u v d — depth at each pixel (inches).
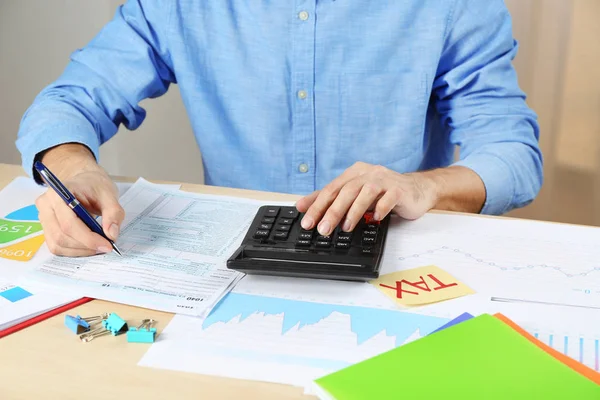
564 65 64.3
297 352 21.8
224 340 22.5
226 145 48.2
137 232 30.5
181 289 25.6
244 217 32.1
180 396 19.7
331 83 45.4
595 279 26.4
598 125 64.9
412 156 47.3
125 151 72.6
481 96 45.1
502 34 45.9
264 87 46.1
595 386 18.9
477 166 39.1
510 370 19.7
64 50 68.7
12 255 28.5
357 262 26.3
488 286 25.9
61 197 28.2
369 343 22.2
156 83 47.7
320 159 47.0
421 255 28.3
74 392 19.9
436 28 44.8
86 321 23.6
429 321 23.5
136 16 46.7
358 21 44.8
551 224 31.4
